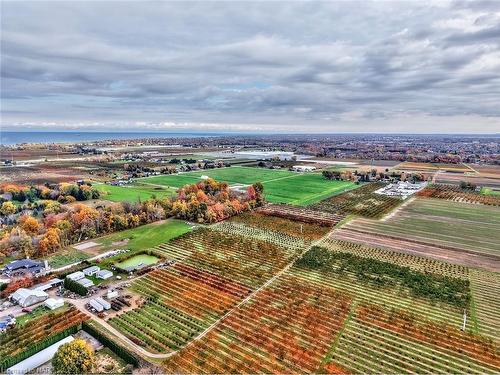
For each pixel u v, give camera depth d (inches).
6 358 2438.5
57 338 2699.3
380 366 2434.8
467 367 2436.0
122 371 2370.8
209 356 2512.3
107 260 4175.7
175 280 3683.6
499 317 3029.0
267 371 2379.4
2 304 3186.5
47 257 4288.9
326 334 2768.2
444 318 3004.4
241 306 3166.8
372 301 3260.3
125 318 2979.8
